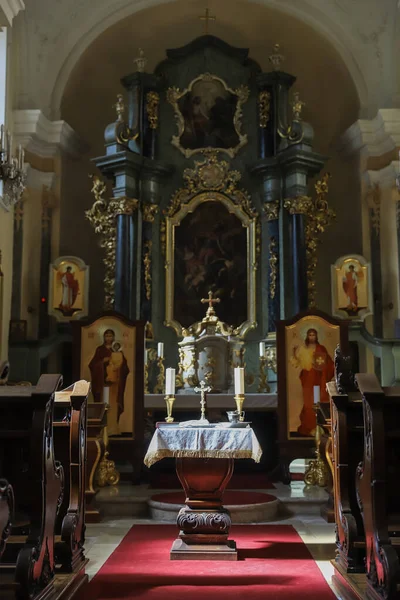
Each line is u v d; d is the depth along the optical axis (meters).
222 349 12.41
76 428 5.43
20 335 12.55
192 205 13.70
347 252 14.39
